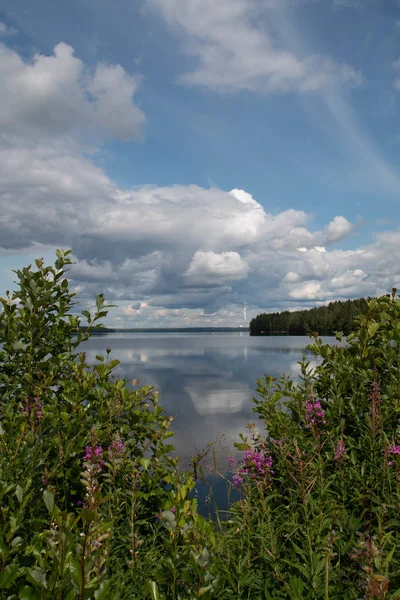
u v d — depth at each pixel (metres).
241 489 3.38
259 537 2.62
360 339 4.23
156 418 4.05
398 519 2.64
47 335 4.42
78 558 1.66
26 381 3.99
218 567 2.41
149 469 3.62
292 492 2.97
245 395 12.00
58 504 3.27
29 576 1.68
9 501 2.28
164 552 2.86
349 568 2.39
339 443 3.16
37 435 2.88
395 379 3.89
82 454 3.38
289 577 2.51
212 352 34.59
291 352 32.69
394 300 4.60
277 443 3.45
